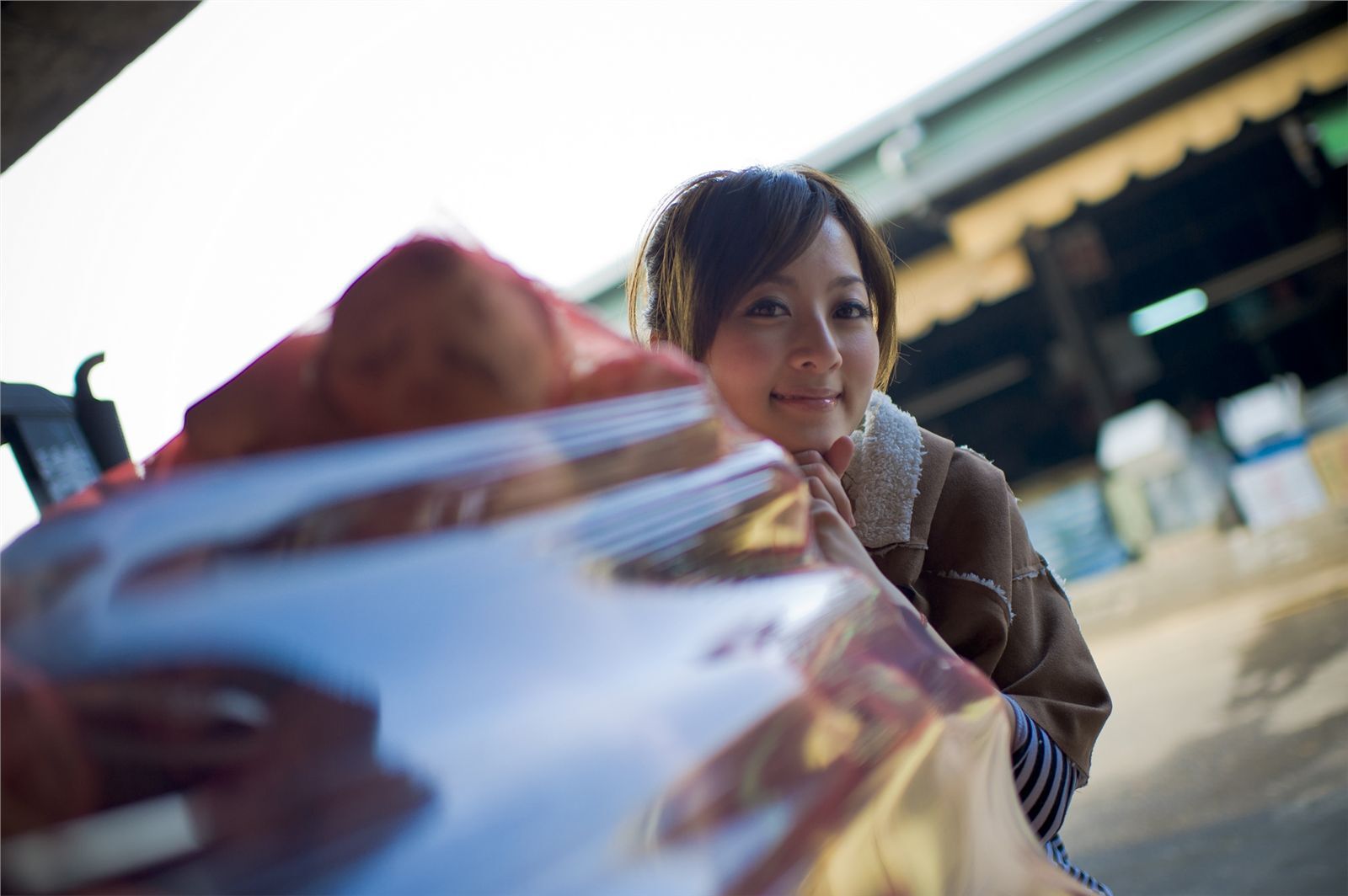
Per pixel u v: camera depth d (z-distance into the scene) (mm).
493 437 596
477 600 523
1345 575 5785
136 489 542
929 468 1363
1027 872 812
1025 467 13148
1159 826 3389
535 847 464
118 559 493
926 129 10008
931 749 704
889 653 754
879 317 1443
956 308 10711
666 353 774
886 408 1399
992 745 808
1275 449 9680
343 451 560
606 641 555
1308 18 9430
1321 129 11047
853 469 1354
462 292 626
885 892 613
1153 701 4770
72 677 457
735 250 1221
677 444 697
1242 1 9305
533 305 673
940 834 683
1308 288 12312
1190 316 12727
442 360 615
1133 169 9938
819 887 562
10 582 500
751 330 1216
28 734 454
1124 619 6781
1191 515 9109
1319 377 12586
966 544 1355
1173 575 7750
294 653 471
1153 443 9242
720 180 1301
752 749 568
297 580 493
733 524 703
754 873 526
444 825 457
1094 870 3238
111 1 3008
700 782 533
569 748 502
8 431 2174
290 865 430
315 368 625
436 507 548
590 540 591
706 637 608
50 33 3061
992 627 1316
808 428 1223
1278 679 4469
